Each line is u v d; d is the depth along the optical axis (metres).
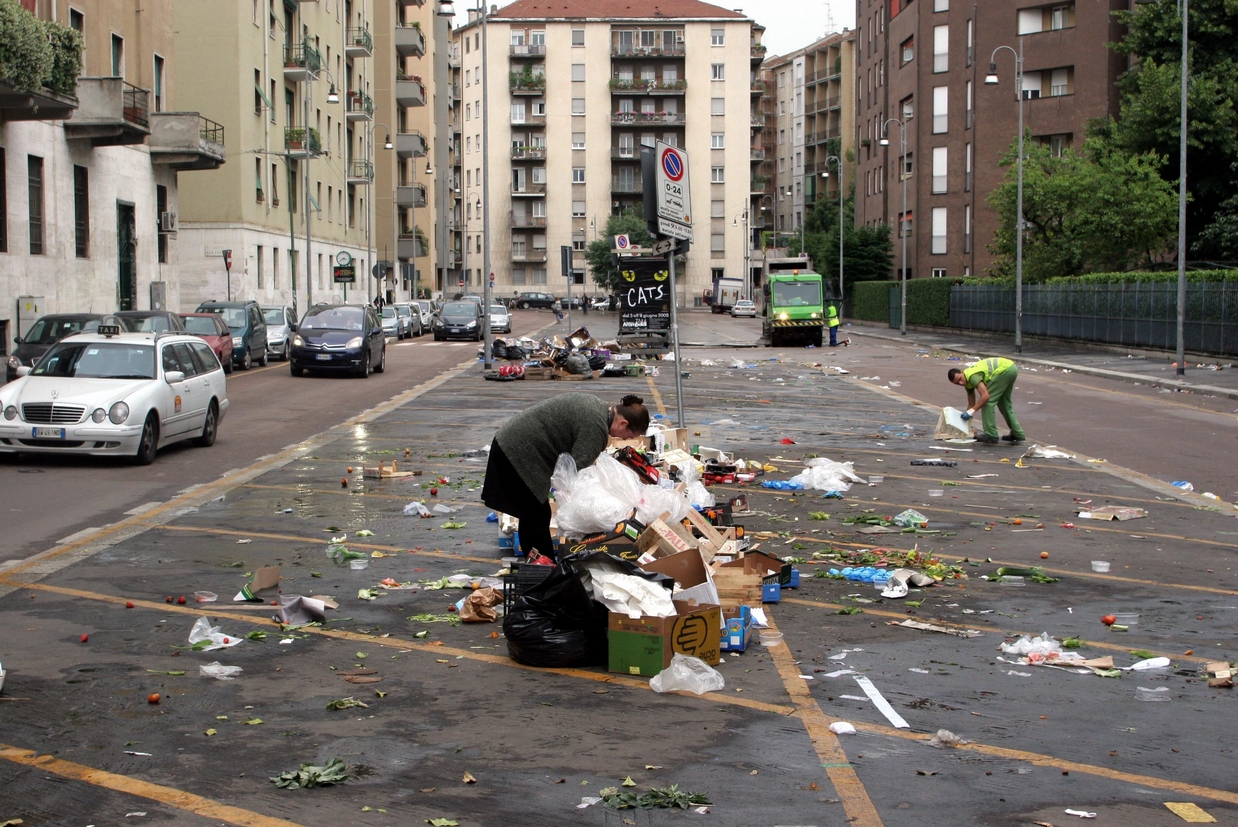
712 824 4.55
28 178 31.09
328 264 64.44
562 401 7.88
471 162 119.38
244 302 34.75
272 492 12.66
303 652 6.87
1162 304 37.97
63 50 28.95
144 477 13.80
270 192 53.44
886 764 5.20
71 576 8.73
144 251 38.59
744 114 111.62
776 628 7.48
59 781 4.93
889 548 10.01
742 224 112.38
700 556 6.89
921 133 67.31
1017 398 25.64
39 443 14.35
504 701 6.01
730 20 110.75
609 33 111.69
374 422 19.92
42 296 30.81
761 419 20.55
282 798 4.78
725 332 63.72
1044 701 6.13
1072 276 47.44
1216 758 5.34
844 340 50.56
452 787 4.90
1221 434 18.91
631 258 42.41
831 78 122.12
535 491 7.82
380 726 5.63
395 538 10.23
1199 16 49.59
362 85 73.31
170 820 4.55
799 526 10.98
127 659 6.68
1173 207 46.56
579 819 4.59
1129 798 4.86
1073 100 61.22
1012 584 8.82
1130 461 15.83
